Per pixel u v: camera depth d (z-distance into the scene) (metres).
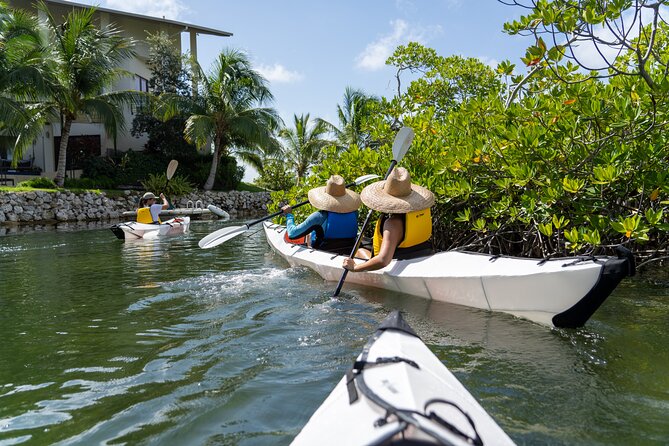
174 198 23.48
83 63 19.36
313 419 1.61
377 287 4.77
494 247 5.97
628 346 3.09
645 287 4.80
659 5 3.89
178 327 3.80
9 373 2.97
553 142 4.69
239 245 9.55
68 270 6.70
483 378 2.67
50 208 18.64
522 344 3.15
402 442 1.12
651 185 4.49
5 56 17.14
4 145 21.02
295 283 5.27
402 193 4.39
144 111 24.28
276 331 3.59
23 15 18.31
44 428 2.28
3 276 6.32
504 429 2.14
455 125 5.86
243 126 24.45
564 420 2.21
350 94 26.56
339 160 7.74
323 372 2.82
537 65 5.04
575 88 4.35
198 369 2.94
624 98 4.21
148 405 2.48
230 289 5.08
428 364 1.89
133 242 10.30
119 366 3.03
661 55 5.22
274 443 2.09
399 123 8.34
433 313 3.85
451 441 1.15
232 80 24.83
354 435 1.28
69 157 24.81
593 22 3.83
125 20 26.53
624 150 4.20
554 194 4.49
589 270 3.04
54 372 2.96
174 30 27.81
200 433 2.19
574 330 3.34
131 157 24.81
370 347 1.95
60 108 19.94
